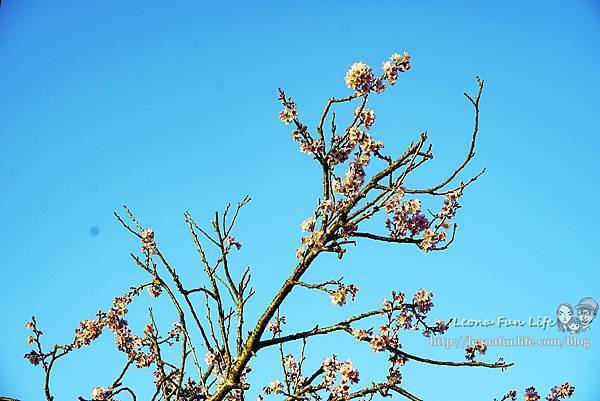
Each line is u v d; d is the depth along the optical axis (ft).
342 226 18.80
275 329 23.44
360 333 18.72
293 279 19.03
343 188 19.34
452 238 18.66
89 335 21.65
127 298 22.17
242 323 19.66
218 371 22.08
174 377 22.29
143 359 22.88
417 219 18.75
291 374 23.04
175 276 20.52
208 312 20.40
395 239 18.78
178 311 20.35
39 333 21.12
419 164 18.31
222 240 20.31
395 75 19.48
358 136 19.35
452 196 18.72
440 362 18.79
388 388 18.20
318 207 19.02
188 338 20.29
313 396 21.30
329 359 21.47
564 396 23.25
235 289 19.95
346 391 19.27
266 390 23.61
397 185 18.42
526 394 22.91
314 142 19.54
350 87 19.29
